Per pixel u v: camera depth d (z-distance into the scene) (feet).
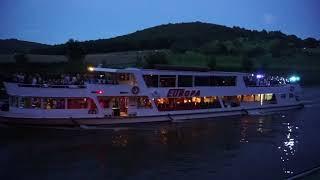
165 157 150.71
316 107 284.61
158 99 209.46
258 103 255.50
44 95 182.60
